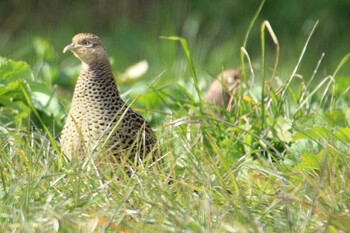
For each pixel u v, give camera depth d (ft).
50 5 90.99
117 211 30.58
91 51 39.50
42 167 35.63
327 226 29.99
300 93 43.98
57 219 30.12
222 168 36.37
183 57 71.05
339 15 85.15
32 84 46.68
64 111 46.11
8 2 90.17
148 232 29.84
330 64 76.33
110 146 38.47
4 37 85.35
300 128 40.60
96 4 92.17
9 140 38.75
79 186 32.71
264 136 40.75
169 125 38.93
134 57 75.10
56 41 80.48
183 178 35.09
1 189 33.99
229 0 87.40
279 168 36.78
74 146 38.70
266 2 86.53
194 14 86.84
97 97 39.11
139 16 90.94
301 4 85.97
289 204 32.17
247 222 30.53
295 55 77.51
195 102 43.39
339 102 48.14
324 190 32.71
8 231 30.40
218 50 75.61
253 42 82.94
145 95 48.42
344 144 37.35
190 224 29.68
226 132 40.91
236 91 46.98
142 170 34.76
